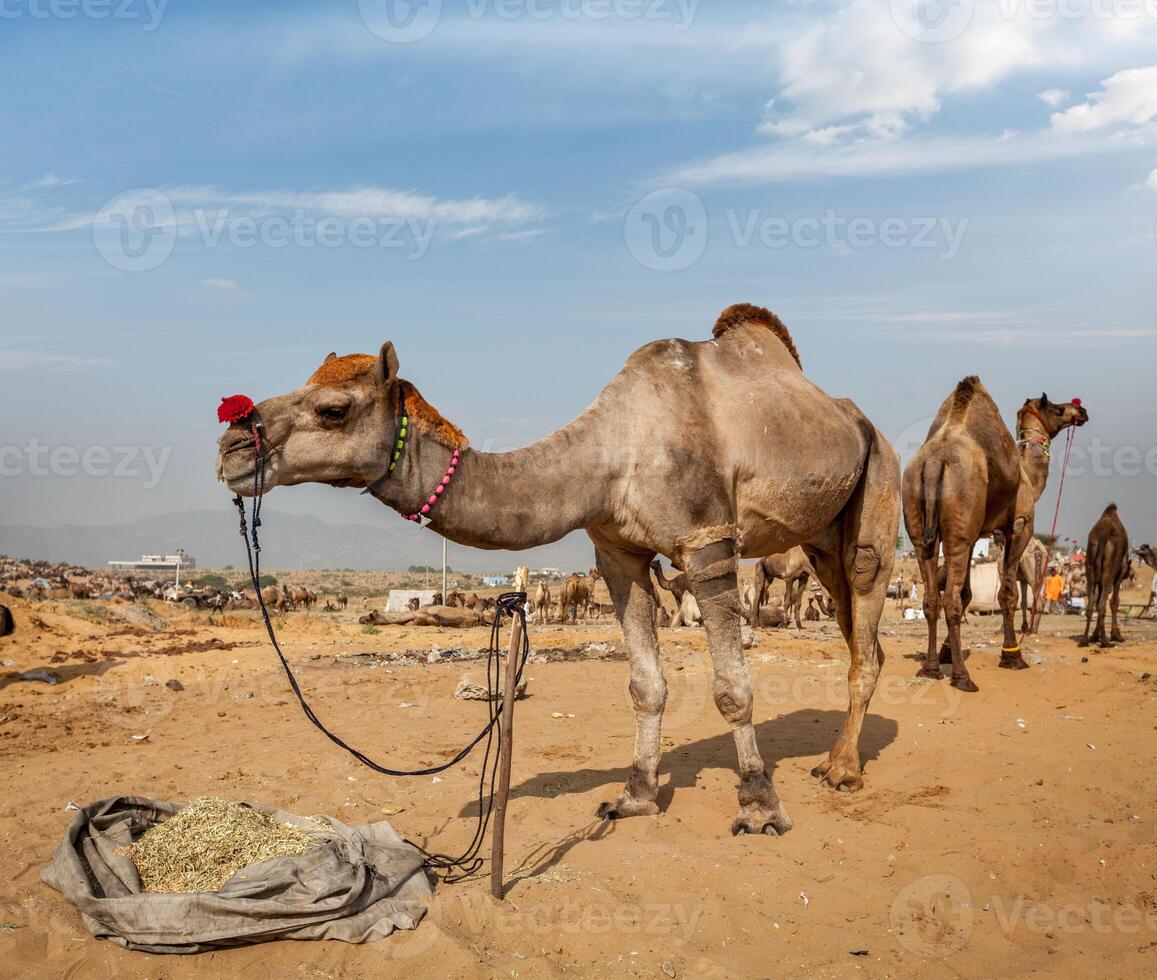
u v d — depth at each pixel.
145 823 5.84
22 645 16.36
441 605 29.48
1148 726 9.12
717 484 6.36
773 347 7.25
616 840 6.30
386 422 5.61
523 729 9.91
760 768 6.55
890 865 5.83
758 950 4.82
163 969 4.59
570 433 6.23
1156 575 25.09
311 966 4.58
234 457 5.28
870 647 7.72
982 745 8.64
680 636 19.44
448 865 5.80
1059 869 5.76
